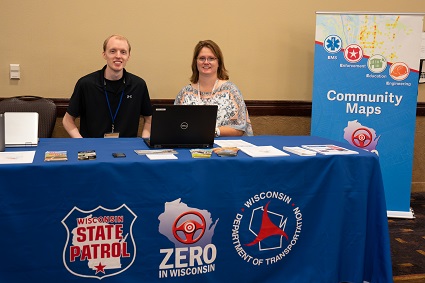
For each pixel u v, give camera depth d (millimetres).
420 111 4793
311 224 2543
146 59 4309
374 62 3988
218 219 2377
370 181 2615
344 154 2549
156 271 2312
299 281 2518
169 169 2271
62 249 2166
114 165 2191
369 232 2668
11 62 4051
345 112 4070
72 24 4117
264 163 2410
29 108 3650
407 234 3691
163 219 2291
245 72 4516
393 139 4062
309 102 4641
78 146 2627
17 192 2076
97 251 2219
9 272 2107
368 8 4609
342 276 2633
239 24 4434
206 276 2396
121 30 4219
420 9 4676
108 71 3615
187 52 4379
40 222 2123
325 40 4012
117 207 2217
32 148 2527
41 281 2154
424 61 4695
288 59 4570
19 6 3996
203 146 2682
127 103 3697
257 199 2428
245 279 2465
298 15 4520
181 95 3637
